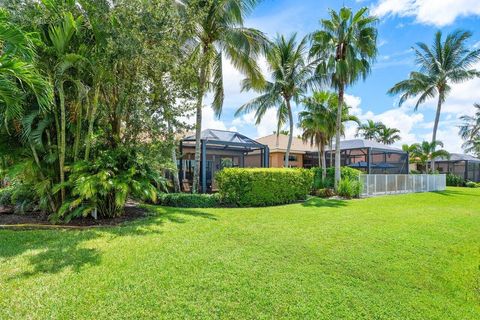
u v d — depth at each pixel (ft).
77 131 23.29
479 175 107.76
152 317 9.48
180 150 45.91
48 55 20.48
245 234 20.16
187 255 15.29
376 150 74.49
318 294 11.69
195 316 9.66
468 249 19.08
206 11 30.91
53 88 20.76
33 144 21.91
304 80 53.57
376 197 49.37
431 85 73.51
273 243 18.17
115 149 25.27
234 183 34.88
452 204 42.27
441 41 72.64
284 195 38.17
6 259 13.96
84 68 21.90
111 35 21.35
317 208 33.40
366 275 13.99
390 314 10.63
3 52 15.92
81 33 21.67
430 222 26.58
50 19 20.13
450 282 14.01
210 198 34.86
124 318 9.36
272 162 78.18
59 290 10.92
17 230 19.89
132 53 21.81
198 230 20.90
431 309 11.28
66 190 23.86
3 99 17.28
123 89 24.36
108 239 17.84
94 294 10.73
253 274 13.21
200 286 11.74
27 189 25.04
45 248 15.70
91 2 21.11
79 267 13.15
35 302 10.04
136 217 25.49
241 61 40.60
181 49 27.94
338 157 50.06
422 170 94.17
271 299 11.03
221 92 43.29
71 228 20.80
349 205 37.37
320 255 16.35
